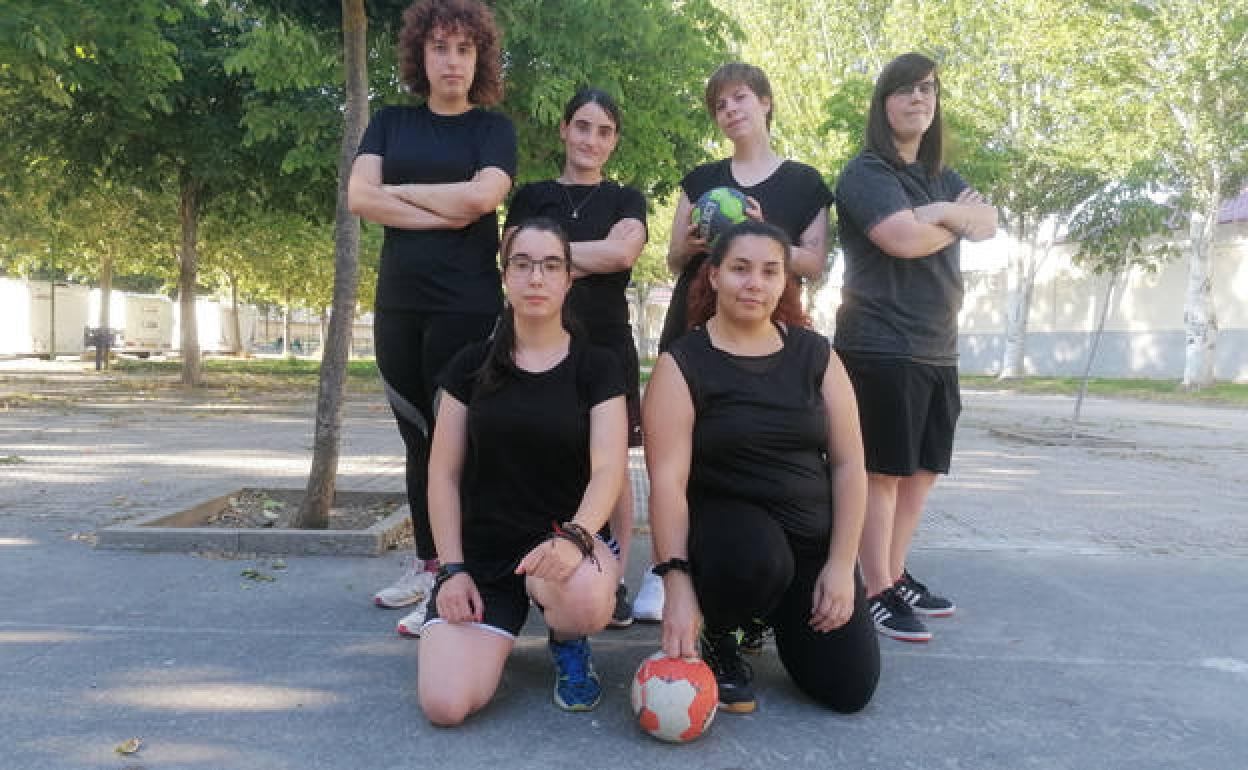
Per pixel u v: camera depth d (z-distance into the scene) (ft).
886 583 11.66
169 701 8.82
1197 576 14.69
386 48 32.19
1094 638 11.48
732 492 9.05
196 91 42.96
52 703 8.71
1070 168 57.77
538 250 9.05
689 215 12.41
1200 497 23.43
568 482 9.42
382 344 12.01
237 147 44.50
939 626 11.96
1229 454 34.09
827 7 69.97
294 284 88.02
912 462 11.43
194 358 58.08
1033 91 70.38
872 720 8.86
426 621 8.99
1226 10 61.62
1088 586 13.99
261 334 218.18
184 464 24.64
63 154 45.98
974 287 119.96
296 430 34.86
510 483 9.29
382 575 13.50
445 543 9.06
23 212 61.93
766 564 8.46
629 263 11.82
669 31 37.24
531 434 9.11
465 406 9.48
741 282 8.97
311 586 12.85
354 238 16.02
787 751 8.11
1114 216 36.14
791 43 68.85
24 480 21.21
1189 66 61.36
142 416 38.75
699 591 8.75
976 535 17.75
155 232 67.15
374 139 11.98
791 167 12.14
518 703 9.05
